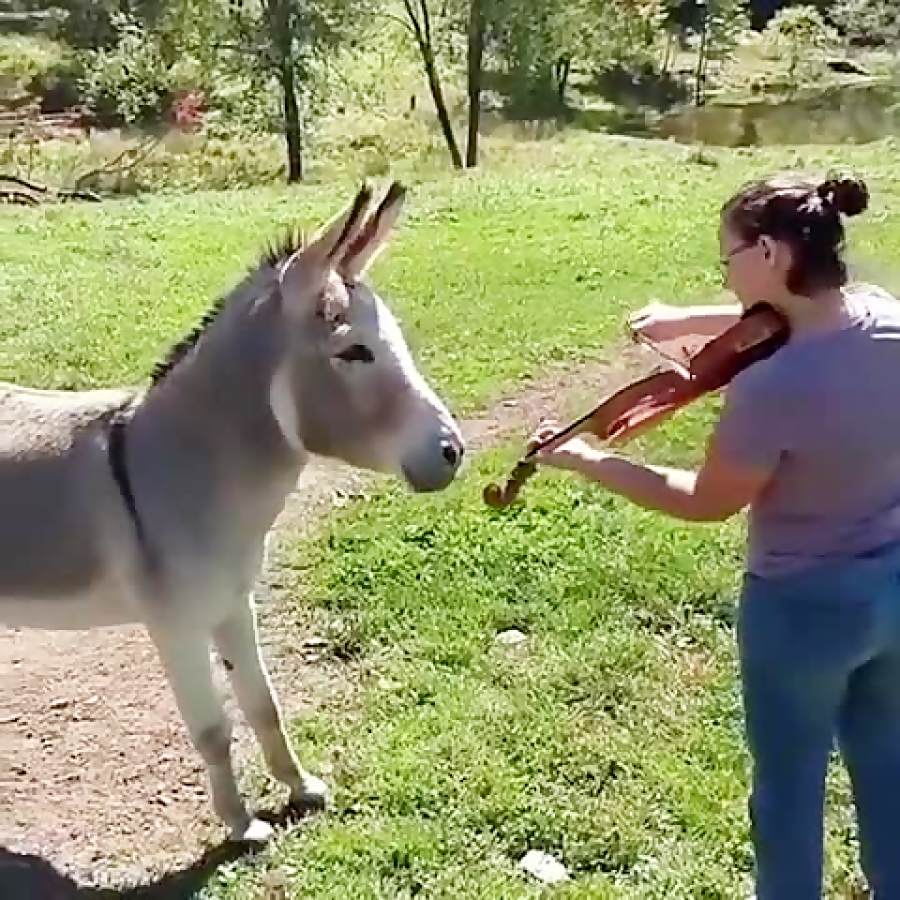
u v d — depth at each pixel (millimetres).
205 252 13828
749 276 3188
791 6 56531
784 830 3445
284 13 29875
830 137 33844
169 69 33656
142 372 9805
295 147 29328
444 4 32719
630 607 6238
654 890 4359
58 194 25547
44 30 40844
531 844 4621
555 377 9719
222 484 4344
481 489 7531
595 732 5227
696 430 8352
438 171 27531
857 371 3137
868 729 3471
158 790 5078
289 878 4504
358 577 6566
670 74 45938
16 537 4504
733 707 5363
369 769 5039
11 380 9602
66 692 5773
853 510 3205
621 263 12898
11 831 4840
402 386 4160
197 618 4453
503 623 6133
